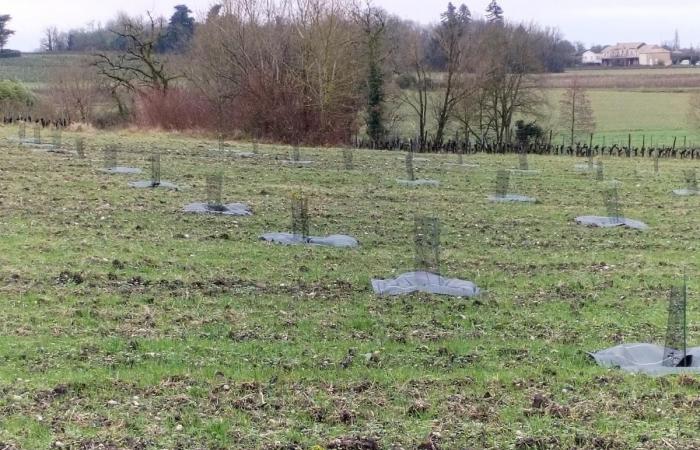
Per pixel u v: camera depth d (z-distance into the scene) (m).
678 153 42.47
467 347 9.26
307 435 6.66
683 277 13.23
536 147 42.38
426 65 52.16
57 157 24.36
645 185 25.11
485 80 50.75
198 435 6.59
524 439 6.65
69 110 52.72
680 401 7.64
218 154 29.00
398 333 9.75
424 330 9.91
